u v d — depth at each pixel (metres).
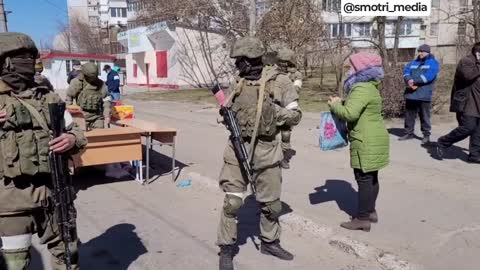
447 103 13.35
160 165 7.47
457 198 5.46
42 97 2.74
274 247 3.98
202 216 5.08
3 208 2.58
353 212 5.04
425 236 4.32
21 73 2.60
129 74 39.72
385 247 4.07
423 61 8.35
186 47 30.48
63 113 2.70
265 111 3.53
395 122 10.89
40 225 2.77
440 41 44.34
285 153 7.04
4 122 2.52
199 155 8.28
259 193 3.81
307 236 4.45
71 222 2.79
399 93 11.19
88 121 6.91
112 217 5.07
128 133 6.13
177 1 28.81
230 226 3.68
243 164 3.56
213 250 4.17
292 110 3.65
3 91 2.60
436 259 3.85
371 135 4.16
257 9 21.17
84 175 6.93
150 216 5.09
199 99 21.52
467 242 4.17
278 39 18.50
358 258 3.94
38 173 2.61
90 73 6.75
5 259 2.67
